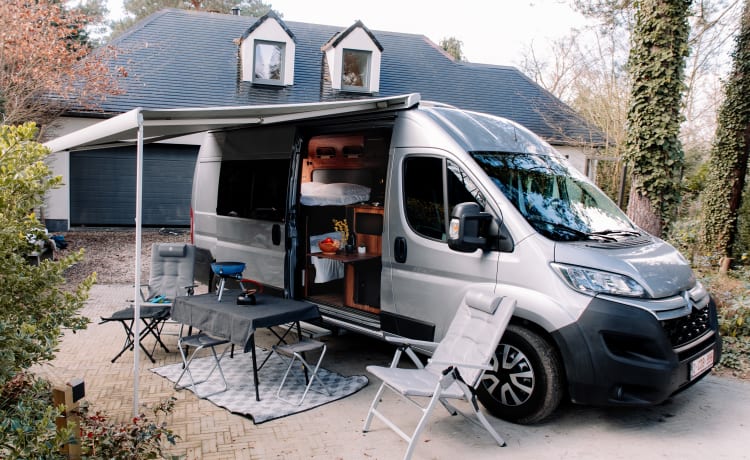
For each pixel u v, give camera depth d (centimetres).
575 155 1602
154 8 2745
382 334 495
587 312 364
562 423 407
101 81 1275
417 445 370
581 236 419
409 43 2000
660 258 414
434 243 450
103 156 1435
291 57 1608
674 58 711
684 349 378
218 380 480
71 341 586
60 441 243
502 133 494
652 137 725
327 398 443
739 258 1046
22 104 1123
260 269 618
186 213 1517
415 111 487
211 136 736
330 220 649
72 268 1005
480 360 364
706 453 363
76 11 1302
